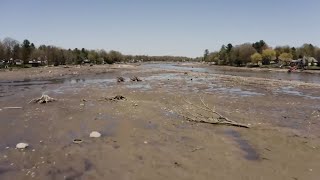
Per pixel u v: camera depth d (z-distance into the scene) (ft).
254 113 89.61
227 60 624.59
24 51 452.35
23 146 55.01
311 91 158.61
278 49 621.31
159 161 48.98
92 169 45.75
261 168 46.32
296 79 259.80
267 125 73.36
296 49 604.08
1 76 259.60
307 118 83.46
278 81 222.69
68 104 101.55
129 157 50.72
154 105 100.01
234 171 45.14
